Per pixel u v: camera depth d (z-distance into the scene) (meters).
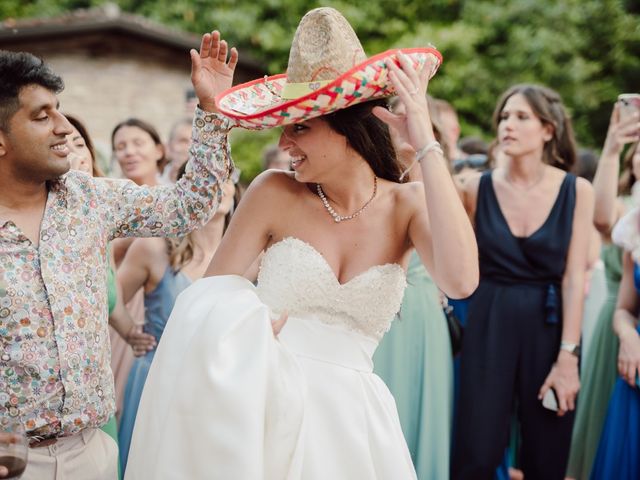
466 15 13.83
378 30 13.75
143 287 4.34
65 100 12.67
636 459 4.12
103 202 2.49
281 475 2.37
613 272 5.01
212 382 2.27
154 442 2.38
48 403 2.29
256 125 2.39
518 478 4.93
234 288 2.55
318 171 2.58
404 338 4.16
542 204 4.31
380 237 2.69
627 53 14.44
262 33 13.48
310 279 2.60
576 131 14.01
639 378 4.10
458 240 2.42
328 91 2.31
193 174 2.56
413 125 2.42
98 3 14.91
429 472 4.16
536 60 13.39
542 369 4.25
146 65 12.84
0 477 2.02
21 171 2.29
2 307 2.23
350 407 2.57
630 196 5.23
